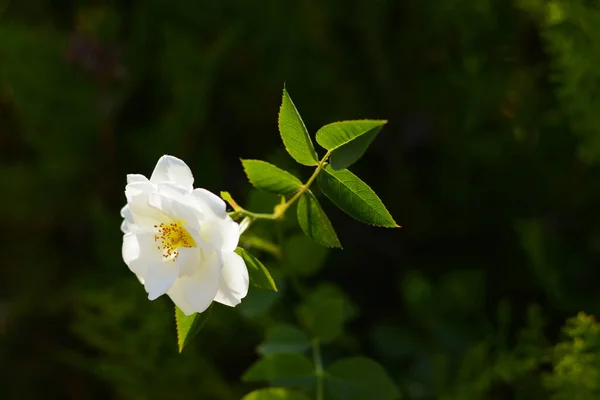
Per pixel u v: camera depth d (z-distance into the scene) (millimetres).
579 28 700
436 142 791
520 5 750
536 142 761
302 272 649
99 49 818
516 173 765
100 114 840
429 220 782
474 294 718
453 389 677
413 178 792
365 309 767
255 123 840
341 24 801
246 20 812
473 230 781
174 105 825
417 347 719
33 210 883
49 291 867
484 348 673
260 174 544
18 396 856
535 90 770
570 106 704
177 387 750
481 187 773
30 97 843
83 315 761
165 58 810
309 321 652
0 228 900
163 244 531
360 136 521
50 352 852
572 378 628
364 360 626
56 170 863
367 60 806
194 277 518
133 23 866
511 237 765
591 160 710
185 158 813
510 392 707
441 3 774
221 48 794
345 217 780
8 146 937
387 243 784
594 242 735
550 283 709
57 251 891
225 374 765
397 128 795
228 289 521
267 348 647
